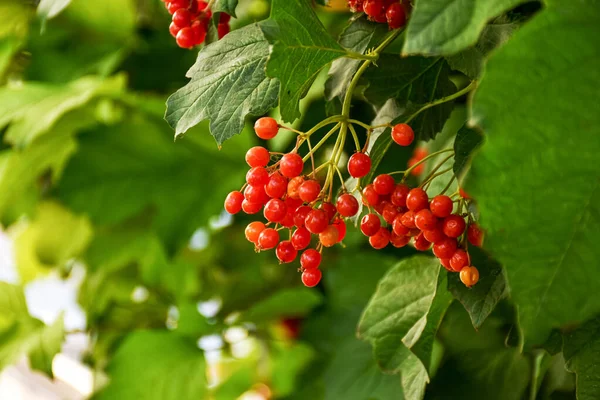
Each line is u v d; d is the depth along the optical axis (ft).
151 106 3.01
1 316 3.25
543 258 1.80
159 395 2.95
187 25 2.25
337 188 2.68
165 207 3.18
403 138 2.08
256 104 2.07
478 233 2.06
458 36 1.81
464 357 2.56
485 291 2.11
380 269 2.94
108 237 3.35
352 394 2.84
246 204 2.12
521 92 1.79
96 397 2.92
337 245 3.16
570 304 1.80
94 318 3.33
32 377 4.36
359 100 2.59
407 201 2.07
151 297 3.50
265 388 3.92
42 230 3.43
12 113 2.92
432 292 2.30
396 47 2.50
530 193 1.80
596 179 1.79
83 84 2.99
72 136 3.13
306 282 2.14
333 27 2.80
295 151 2.10
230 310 3.40
